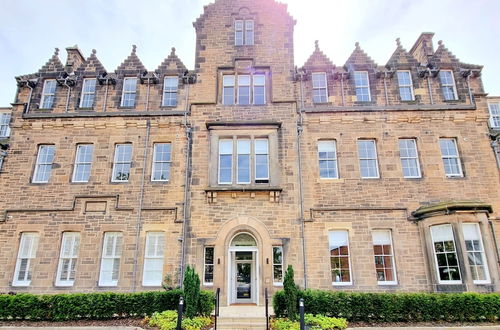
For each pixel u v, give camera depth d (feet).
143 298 43.04
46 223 55.67
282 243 53.36
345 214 55.06
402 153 59.11
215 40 65.51
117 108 62.28
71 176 58.49
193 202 55.62
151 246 55.06
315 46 66.03
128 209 56.03
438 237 51.93
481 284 47.83
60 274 53.88
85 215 56.03
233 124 58.54
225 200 55.36
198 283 41.81
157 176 58.75
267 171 57.31
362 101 61.26
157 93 63.05
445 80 62.90
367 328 37.78
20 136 60.85
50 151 60.90
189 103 61.93
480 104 60.75
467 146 58.49
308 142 59.00
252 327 39.78
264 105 60.95
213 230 54.08
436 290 49.70
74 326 38.81
